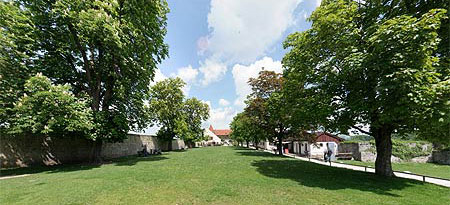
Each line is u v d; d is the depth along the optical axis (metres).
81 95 15.33
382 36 7.27
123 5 16.03
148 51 18.14
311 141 25.67
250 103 27.34
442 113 6.40
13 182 8.88
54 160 16.47
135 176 10.05
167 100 40.50
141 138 30.95
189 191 7.23
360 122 9.77
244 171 11.90
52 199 6.30
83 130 13.38
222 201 6.15
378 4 9.76
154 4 17.52
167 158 21.34
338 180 9.35
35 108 11.74
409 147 22.03
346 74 8.98
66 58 16.38
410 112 7.15
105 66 16.91
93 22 12.88
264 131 27.39
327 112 9.66
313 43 10.66
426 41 6.77
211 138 89.75
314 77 10.92
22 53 12.84
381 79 7.55
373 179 9.52
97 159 16.72
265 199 6.35
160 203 5.96
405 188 7.88
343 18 9.14
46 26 14.77
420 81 6.63
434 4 8.52
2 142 13.24
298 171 12.11
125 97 18.66
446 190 7.59
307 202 6.08
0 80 11.77
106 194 6.84
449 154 19.75
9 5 12.59
